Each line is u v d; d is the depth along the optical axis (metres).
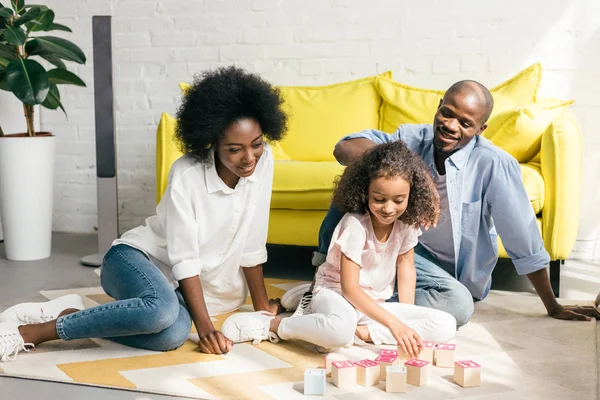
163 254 2.07
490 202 2.26
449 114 2.12
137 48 3.73
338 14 3.53
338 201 2.01
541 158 2.68
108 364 1.82
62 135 3.86
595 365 1.85
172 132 3.06
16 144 3.12
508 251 2.29
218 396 1.62
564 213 2.62
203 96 1.86
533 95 3.15
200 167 1.97
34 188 3.17
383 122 3.36
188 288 1.96
